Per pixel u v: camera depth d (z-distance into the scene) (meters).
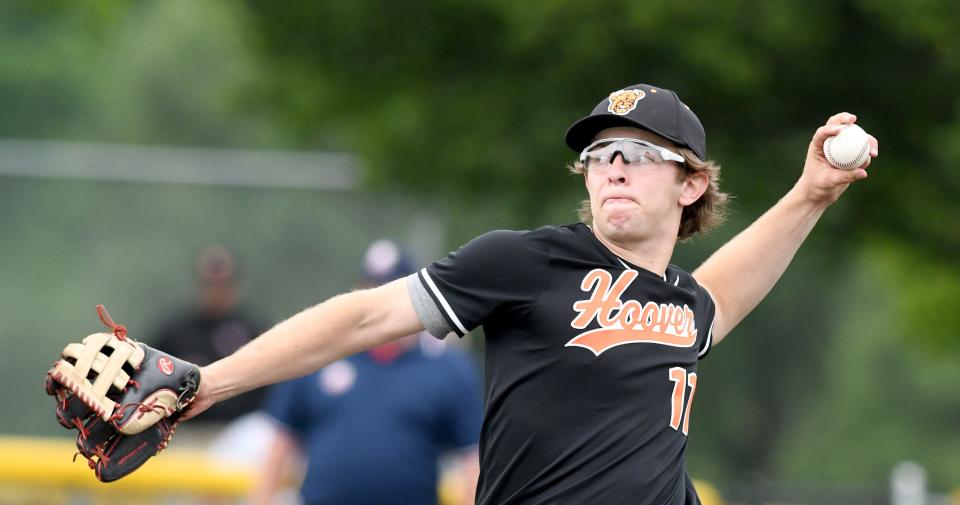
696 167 15.05
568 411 14.21
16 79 93.62
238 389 14.13
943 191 44.31
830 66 43.00
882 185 44.53
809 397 115.38
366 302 14.27
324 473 24.95
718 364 113.75
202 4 91.62
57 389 13.87
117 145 88.06
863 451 117.44
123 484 29.02
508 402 14.39
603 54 41.91
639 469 14.16
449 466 34.97
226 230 49.72
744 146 44.78
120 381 13.67
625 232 14.61
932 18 40.19
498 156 45.78
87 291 49.25
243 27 49.62
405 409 24.97
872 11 41.19
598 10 40.75
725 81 40.84
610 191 14.62
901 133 44.62
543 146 44.97
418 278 14.39
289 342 14.10
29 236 49.00
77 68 93.69
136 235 49.50
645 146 14.65
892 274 60.31
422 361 25.28
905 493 39.09
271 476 26.06
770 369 114.06
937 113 44.09
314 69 47.78
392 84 47.19
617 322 14.39
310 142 53.53
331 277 49.62
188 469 29.38
